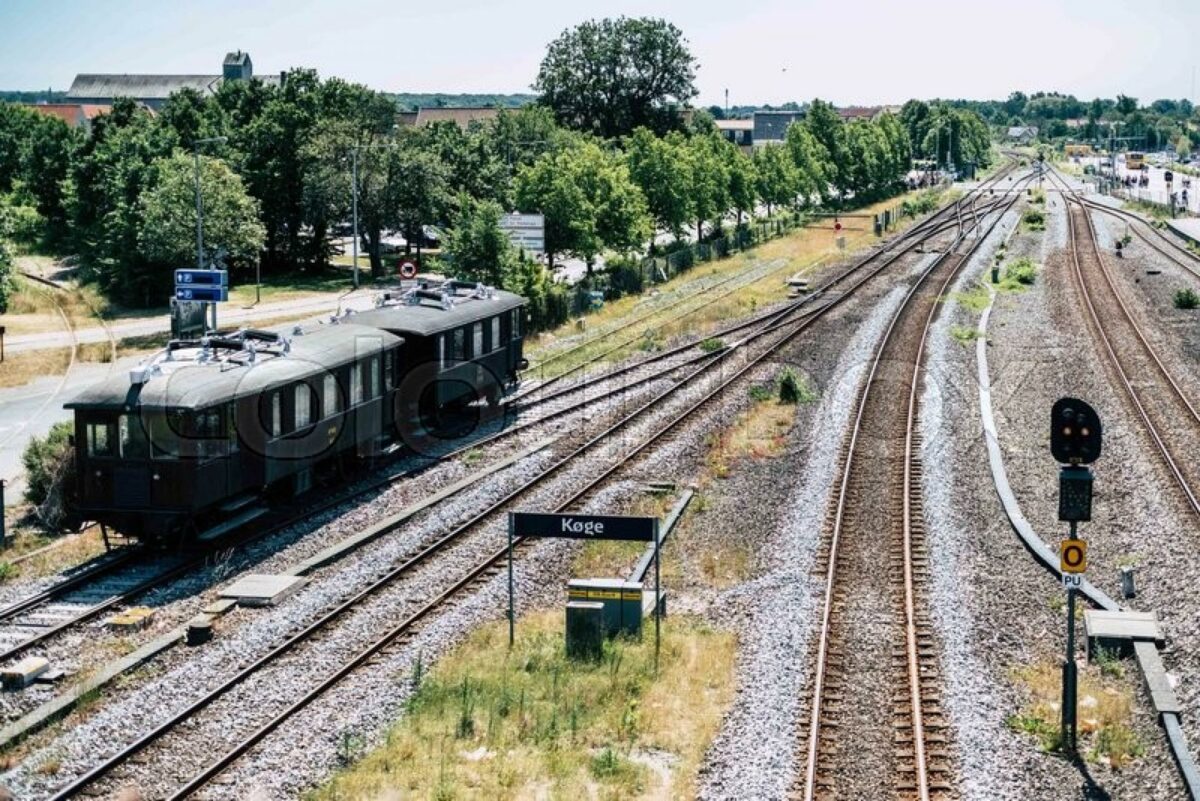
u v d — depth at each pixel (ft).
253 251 245.86
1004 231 351.25
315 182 279.69
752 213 358.43
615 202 241.55
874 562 88.89
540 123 393.29
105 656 73.15
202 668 70.54
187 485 89.86
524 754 60.39
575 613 73.00
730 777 57.41
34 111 487.20
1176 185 609.01
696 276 267.39
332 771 59.00
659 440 127.85
